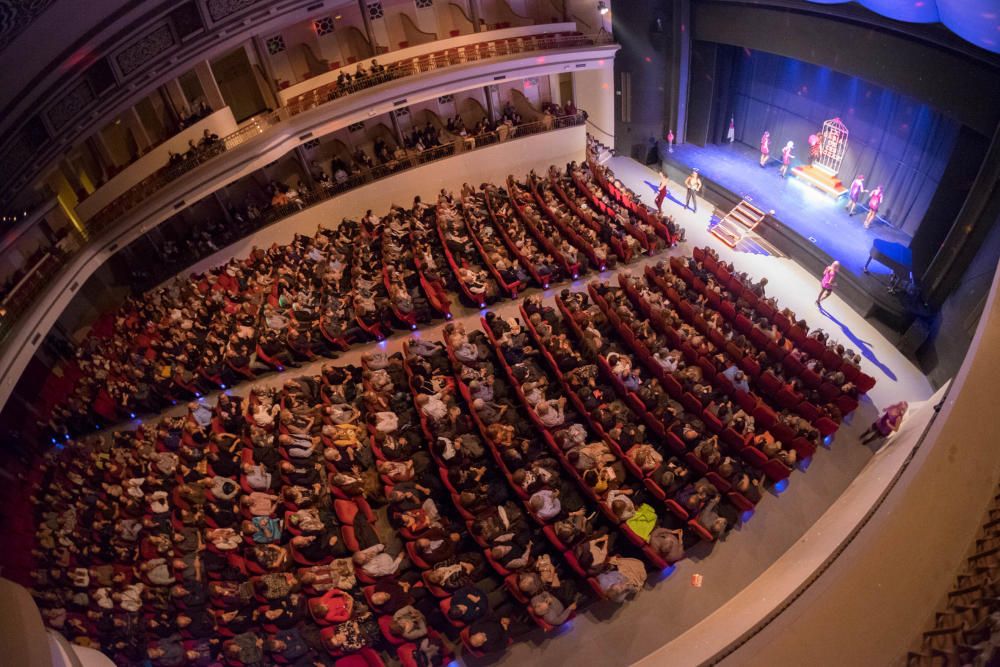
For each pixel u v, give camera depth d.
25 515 11.20
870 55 12.97
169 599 8.89
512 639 8.41
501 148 18.77
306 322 13.45
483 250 14.73
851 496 9.20
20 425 12.98
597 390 10.79
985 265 10.89
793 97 17.02
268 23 16.61
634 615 8.57
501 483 9.49
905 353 12.52
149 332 14.34
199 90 16.67
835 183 16.28
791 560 8.62
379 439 10.16
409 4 18.83
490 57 18.23
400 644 8.04
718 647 6.78
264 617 8.41
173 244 16.47
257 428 10.52
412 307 13.37
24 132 12.73
